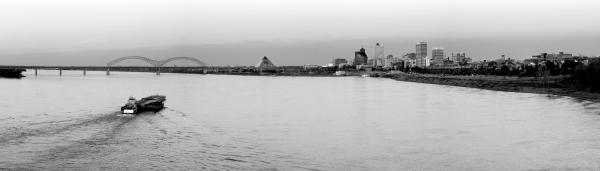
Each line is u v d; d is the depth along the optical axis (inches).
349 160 2714.1
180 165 2549.2
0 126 3612.2
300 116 4591.5
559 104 5753.0
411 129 3769.7
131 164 2546.8
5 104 5383.9
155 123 3892.7
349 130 3715.6
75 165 2503.7
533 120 4264.3
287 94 7770.7
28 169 2415.1
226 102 6067.9
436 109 5265.8
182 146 3002.0
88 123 3804.1
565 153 2888.8
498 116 4571.9
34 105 5275.6
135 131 3474.4
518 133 3563.0
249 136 3400.6
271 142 3184.1
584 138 3344.0
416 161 2699.3
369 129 3769.7
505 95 7381.9
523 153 2891.2
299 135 3467.0
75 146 2920.8
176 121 4050.2
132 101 4773.6
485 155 2842.0
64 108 4938.5
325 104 5910.4
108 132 3400.6
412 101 6358.3
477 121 4222.4
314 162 2662.4
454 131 3671.3
